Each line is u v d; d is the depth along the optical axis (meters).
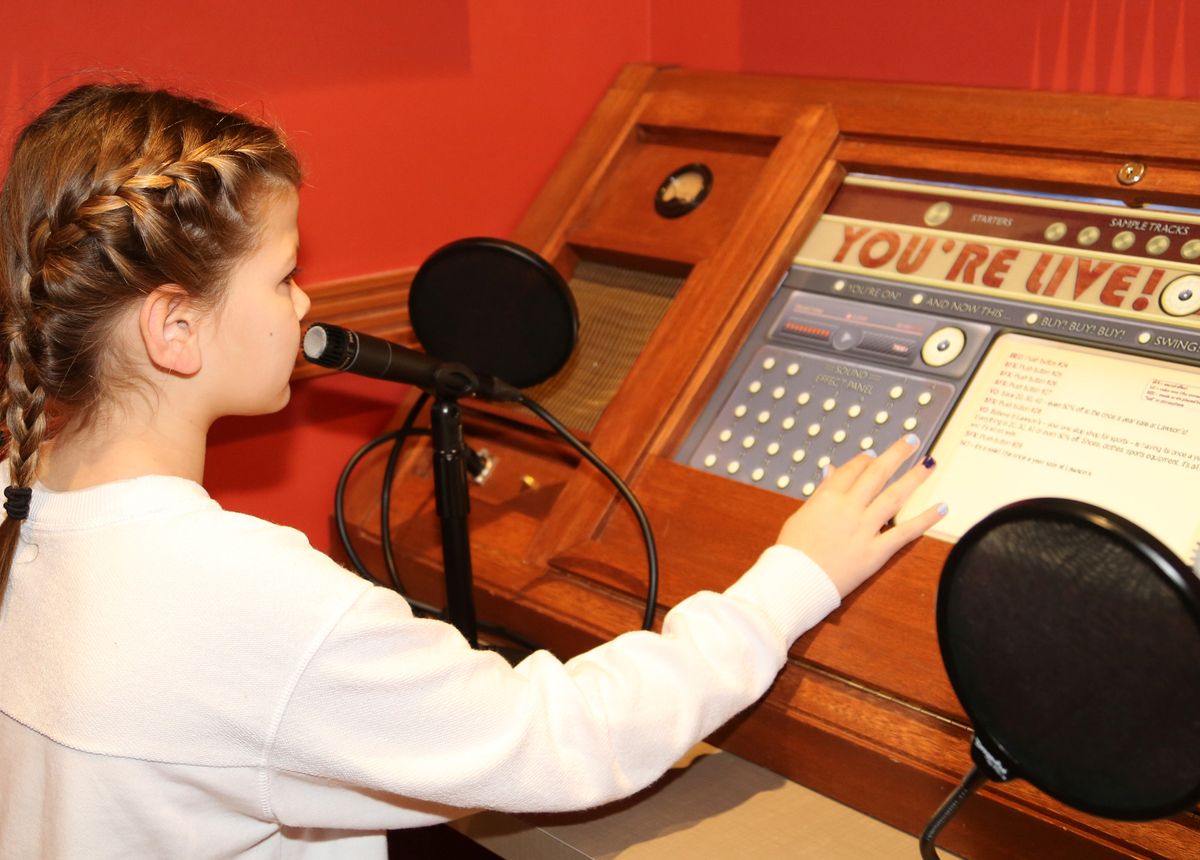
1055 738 0.60
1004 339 0.92
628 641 0.78
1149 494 0.79
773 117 1.15
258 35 1.10
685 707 0.75
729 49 1.37
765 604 0.79
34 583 0.69
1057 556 0.58
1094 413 0.84
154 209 0.66
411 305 1.01
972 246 0.99
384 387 1.29
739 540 0.92
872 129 1.07
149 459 0.71
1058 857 0.71
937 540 0.83
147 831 0.67
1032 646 0.60
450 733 0.68
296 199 0.74
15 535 0.70
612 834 0.79
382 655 0.67
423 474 1.17
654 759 0.74
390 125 1.22
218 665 0.65
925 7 1.19
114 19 1.01
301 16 1.13
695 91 1.24
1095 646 0.57
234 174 0.69
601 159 1.26
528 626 0.99
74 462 0.71
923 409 0.92
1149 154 0.91
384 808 0.75
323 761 0.67
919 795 0.77
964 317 0.95
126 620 0.65
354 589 0.67
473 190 1.32
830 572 0.81
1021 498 0.83
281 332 0.74
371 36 1.18
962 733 0.76
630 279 1.20
